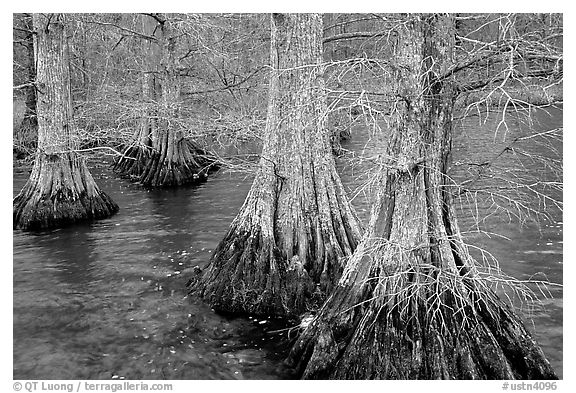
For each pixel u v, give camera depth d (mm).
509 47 5773
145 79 22234
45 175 14680
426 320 6574
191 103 21344
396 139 6828
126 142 21500
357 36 8859
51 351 7945
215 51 17719
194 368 7461
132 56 22672
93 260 11750
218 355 7816
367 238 7125
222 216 15281
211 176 21578
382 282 6742
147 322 8812
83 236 13578
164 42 20062
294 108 8789
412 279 6703
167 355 7816
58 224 14461
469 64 6211
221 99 19469
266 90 15523
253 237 9297
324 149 9406
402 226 6793
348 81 7047
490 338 6570
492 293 6957
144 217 15406
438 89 6699
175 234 13594
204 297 9508
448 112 6852
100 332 8508
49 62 14617
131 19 22531
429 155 6773
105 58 22672
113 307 9375
